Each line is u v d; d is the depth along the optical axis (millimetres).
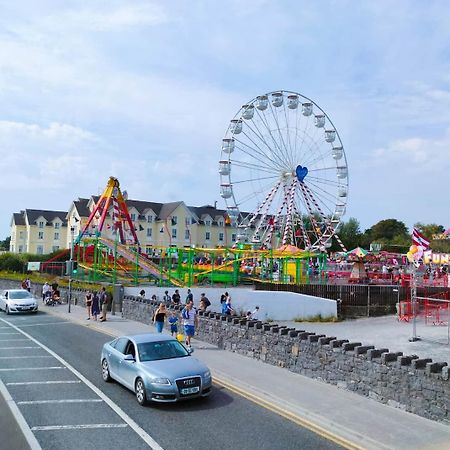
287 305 36406
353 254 48031
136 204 89000
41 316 31438
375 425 10930
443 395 11148
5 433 10383
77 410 11984
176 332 21641
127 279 42562
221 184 48844
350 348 13961
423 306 37656
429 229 106312
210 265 46781
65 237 92625
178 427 10852
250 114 49156
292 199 47312
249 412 11961
